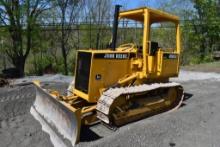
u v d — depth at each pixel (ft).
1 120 24.50
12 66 77.10
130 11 23.27
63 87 34.73
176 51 25.99
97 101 21.02
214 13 94.89
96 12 84.69
